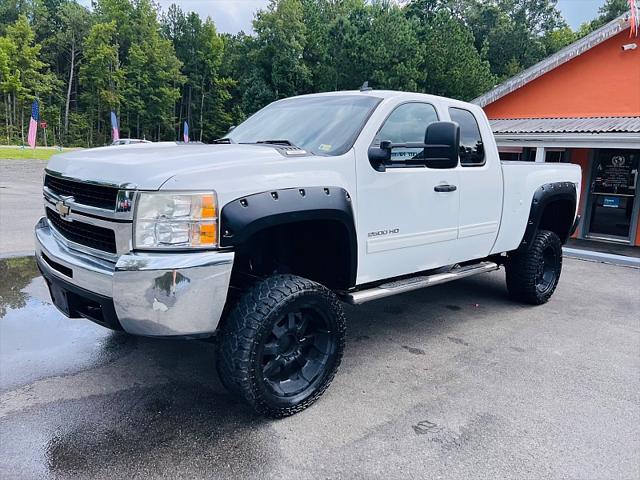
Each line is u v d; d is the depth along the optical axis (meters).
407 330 4.77
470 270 4.74
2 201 13.84
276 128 4.04
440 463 2.64
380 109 3.71
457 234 4.36
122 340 4.23
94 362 3.78
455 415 3.15
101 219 2.77
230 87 71.69
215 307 2.67
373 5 47.12
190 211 2.59
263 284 2.98
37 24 71.69
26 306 4.96
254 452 2.68
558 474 2.58
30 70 60.94
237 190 2.74
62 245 3.20
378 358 4.05
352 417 3.09
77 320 4.64
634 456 2.76
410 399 3.35
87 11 71.88
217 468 2.54
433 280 4.19
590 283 7.09
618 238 11.20
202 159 2.87
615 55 11.39
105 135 66.25
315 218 3.05
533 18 64.31
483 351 4.27
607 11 56.28
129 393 3.30
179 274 2.52
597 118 11.48
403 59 42.28
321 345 3.26
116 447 2.69
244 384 2.81
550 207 6.02
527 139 10.84
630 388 3.62
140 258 2.54
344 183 3.29
